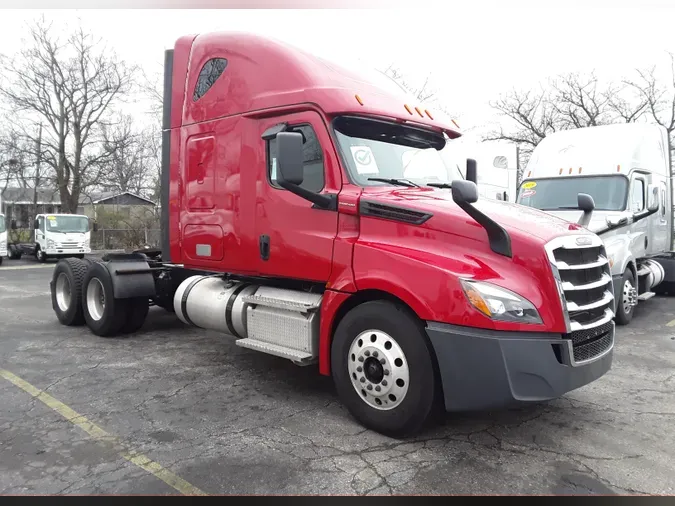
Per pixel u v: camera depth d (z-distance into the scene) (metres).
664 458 3.74
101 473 3.46
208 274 6.49
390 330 3.93
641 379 5.56
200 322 5.88
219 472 3.48
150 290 7.15
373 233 4.24
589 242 4.10
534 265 3.65
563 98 29.30
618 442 3.99
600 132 10.20
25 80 32.69
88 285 7.52
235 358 6.30
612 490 3.30
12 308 10.03
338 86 4.71
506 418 4.43
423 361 3.78
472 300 3.56
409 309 3.92
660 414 4.57
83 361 6.12
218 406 4.71
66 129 34.72
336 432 4.13
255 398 4.92
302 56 4.89
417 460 3.66
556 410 4.63
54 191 37.38
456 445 3.91
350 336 4.20
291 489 3.28
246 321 5.29
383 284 3.95
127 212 38.22
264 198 4.95
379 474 3.47
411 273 3.82
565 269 3.75
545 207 9.86
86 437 4.01
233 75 5.30
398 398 3.91
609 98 28.30
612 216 8.70
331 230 4.47
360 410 4.16
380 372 3.98
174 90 5.96
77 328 8.00
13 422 4.29
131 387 5.21
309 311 4.62
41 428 4.18
